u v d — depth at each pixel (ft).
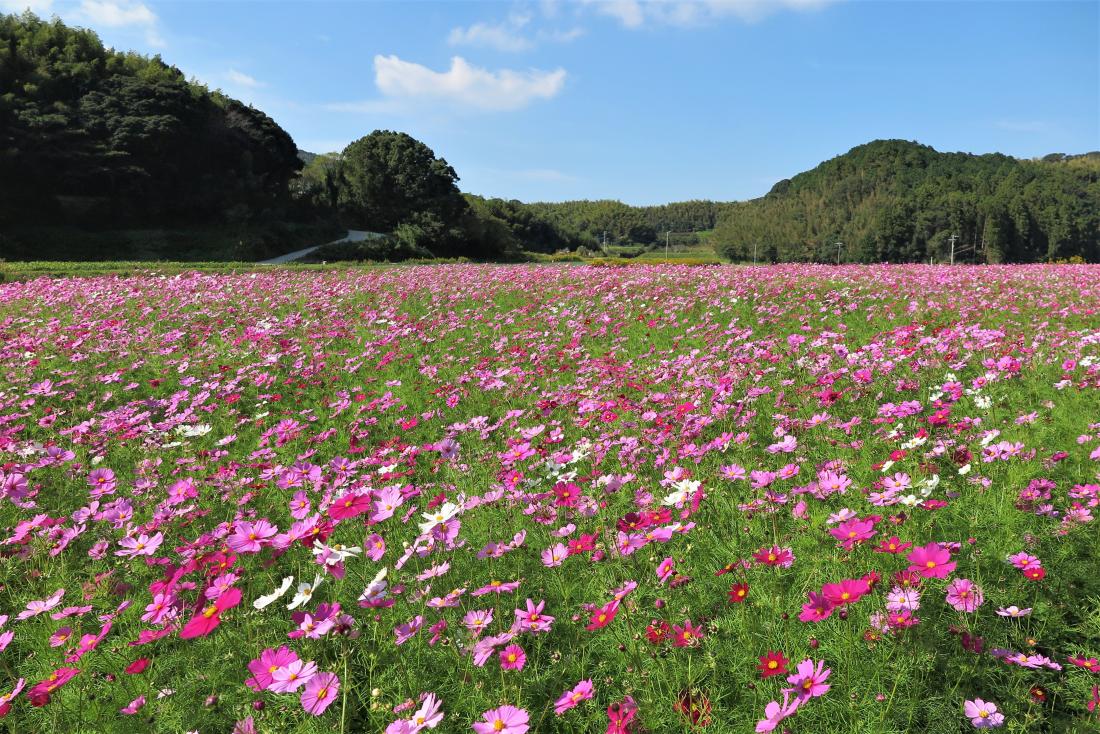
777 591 8.55
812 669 5.96
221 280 54.34
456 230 224.74
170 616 8.07
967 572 8.70
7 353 25.57
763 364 20.84
